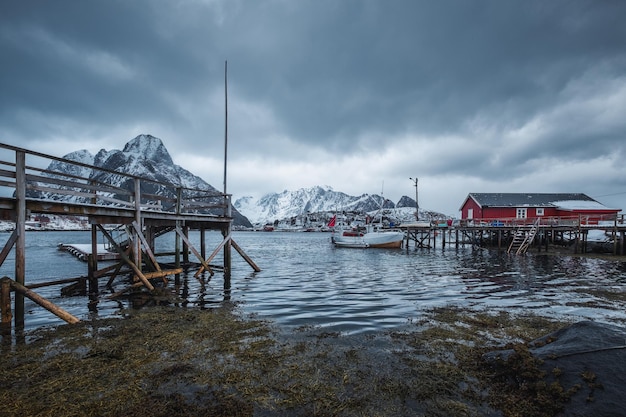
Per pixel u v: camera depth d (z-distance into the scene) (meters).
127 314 9.38
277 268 22.27
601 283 15.54
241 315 9.35
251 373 5.53
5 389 5.03
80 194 10.18
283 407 4.54
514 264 24.27
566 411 4.05
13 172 8.28
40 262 26.84
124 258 12.15
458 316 9.16
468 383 5.14
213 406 4.55
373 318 9.12
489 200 49.66
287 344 6.93
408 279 17.03
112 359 6.12
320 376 5.43
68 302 11.03
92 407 4.54
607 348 4.83
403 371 5.59
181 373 5.53
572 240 37.28
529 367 4.88
